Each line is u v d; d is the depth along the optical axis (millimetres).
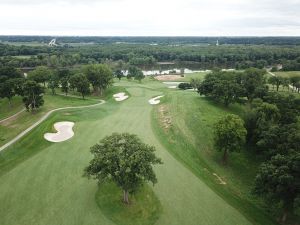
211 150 60938
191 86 137500
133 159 34000
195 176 48125
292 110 72312
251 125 63875
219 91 88250
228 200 42312
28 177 45219
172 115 78438
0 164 49531
